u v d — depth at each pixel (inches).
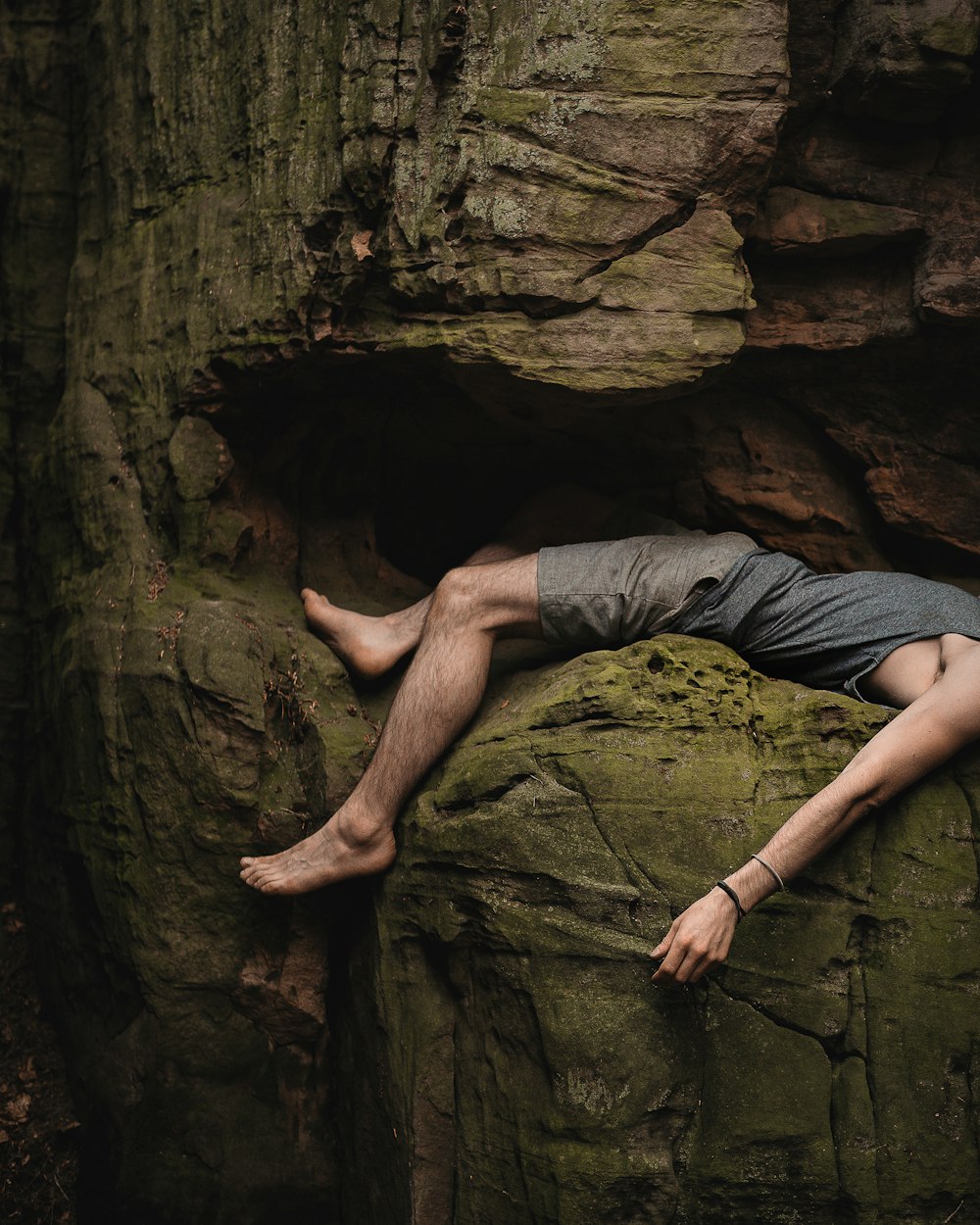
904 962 128.4
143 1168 155.1
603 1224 126.3
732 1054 128.5
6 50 192.5
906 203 157.8
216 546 165.5
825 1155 127.0
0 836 188.9
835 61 154.9
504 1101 133.6
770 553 149.8
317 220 150.0
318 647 161.8
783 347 164.1
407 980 143.7
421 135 144.3
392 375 159.5
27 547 186.7
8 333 191.9
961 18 147.2
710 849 130.3
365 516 180.4
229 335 157.4
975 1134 127.4
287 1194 157.3
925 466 170.1
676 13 142.5
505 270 140.6
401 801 146.8
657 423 169.8
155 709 156.6
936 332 160.1
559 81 141.5
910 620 139.3
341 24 150.3
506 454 176.6
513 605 148.3
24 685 190.4
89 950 167.6
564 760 134.1
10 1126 164.2
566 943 130.2
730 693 137.0
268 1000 157.6
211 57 165.6
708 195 145.0
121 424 171.3
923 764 127.8
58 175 192.7
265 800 155.5
